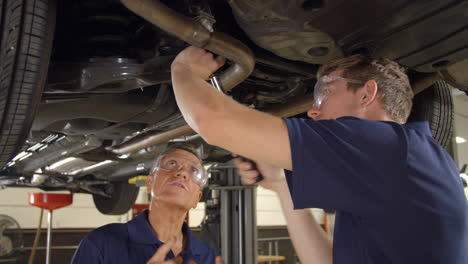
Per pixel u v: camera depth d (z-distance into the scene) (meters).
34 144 2.73
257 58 1.58
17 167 3.82
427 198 0.68
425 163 0.71
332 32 1.31
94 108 1.90
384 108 0.84
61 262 6.29
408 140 0.72
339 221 0.79
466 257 0.69
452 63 1.52
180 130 2.30
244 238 3.40
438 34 1.33
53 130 2.18
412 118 2.21
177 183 1.30
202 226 3.75
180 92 0.80
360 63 0.88
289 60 1.66
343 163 0.68
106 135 2.40
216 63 1.06
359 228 0.72
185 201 1.29
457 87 1.79
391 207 0.67
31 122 1.36
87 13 1.48
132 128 2.29
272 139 0.70
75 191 4.77
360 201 0.68
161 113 2.01
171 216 1.29
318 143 0.69
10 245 4.84
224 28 1.54
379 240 0.69
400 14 1.23
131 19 1.54
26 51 1.18
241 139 0.70
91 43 1.56
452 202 0.70
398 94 0.85
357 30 1.31
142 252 1.20
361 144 0.70
